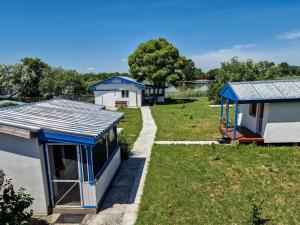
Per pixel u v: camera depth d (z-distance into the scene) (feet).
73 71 118.42
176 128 54.54
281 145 39.99
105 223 19.85
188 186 25.99
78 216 20.85
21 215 17.30
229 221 19.79
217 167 31.07
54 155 20.92
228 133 43.93
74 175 21.12
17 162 19.86
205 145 40.75
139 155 36.76
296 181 26.73
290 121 38.32
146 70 106.42
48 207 21.08
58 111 26.81
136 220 20.20
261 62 121.80
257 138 39.81
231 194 24.14
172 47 108.58
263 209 21.34
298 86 40.24
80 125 21.80
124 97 100.32
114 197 24.07
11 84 108.88
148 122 63.00
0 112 22.56
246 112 47.98
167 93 147.64
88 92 118.42
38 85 114.83
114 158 28.53
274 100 37.04
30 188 20.33
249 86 41.19
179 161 33.53
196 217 20.40
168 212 21.17
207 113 73.72
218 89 94.84
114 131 30.07
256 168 30.53
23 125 19.21
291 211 21.13
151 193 24.59
